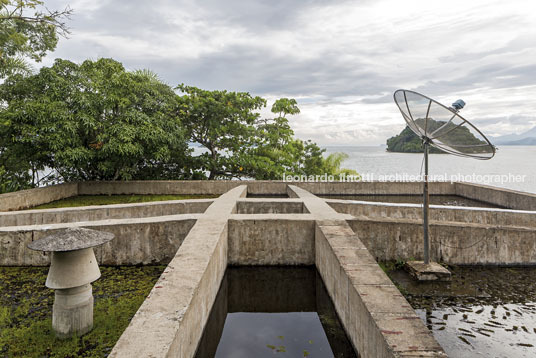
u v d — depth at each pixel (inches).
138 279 196.5
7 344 126.6
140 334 96.7
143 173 612.4
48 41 497.0
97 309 155.3
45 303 162.2
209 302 156.6
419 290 183.3
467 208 300.2
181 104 648.4
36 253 211.9
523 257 220.1
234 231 230.8
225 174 684.1
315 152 753.0
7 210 354.3
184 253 164.7
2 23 434.0
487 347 129.0
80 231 132.1
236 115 665.0
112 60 532.1
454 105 180.1
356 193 530.0
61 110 423.8
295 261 232.1
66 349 123.4
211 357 135.7
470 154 189.5
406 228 224.5
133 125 469.1
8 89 445.7
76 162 449.4
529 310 160.2
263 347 144.6
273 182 521.7
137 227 222.5
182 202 327.0
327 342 147.9
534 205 376.8
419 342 94.5
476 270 214.4
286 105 733.9
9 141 418.0
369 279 138.7
